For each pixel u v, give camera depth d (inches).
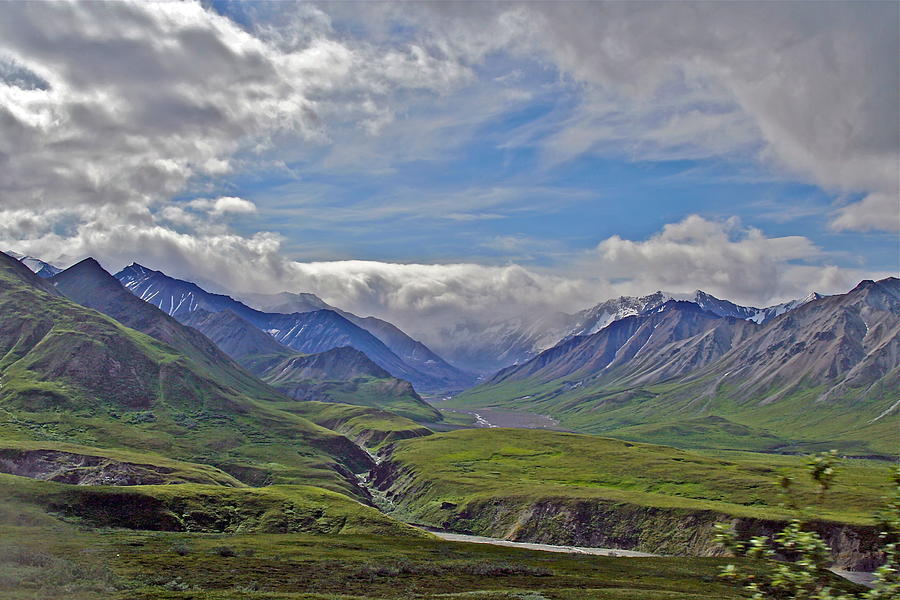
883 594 799.7
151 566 3627.0
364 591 3348.9
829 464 873.5
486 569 4276.6
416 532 6584.6
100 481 7672.2
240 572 3656.5
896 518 822.5
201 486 6909.5
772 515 7185.0
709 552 6914.4
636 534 7613.2
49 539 4340.6
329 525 6441.9
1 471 7741.1
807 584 837.2
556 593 3449.8
